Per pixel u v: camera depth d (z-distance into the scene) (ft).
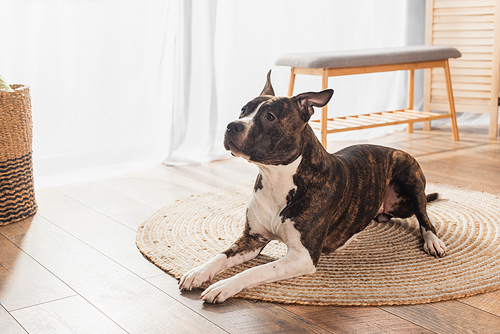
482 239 6.08
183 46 10.16
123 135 10.02
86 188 8.56
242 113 4.95
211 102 10.56
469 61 12.56
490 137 12.30
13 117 6.64
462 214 7.00
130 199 7.95
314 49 12.49
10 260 5.67
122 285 5.05
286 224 5.02
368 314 4.45
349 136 12.57
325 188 5.08
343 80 13.00
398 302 4.60
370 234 6.37
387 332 4.15
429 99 13.32
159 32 10.04
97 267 5.48
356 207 5.61
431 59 11.05
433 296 4.70
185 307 4.60
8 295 4.85
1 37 8.55
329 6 12.49
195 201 7.73
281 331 4.18
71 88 9.30
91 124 9.61
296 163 4.95
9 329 4.25
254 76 11.71
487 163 9.92
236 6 11.21
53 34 8.96
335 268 5.36
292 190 5.00
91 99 9.55
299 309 4.55
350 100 13.24
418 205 6.05
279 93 12.12
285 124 4.76
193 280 4.88
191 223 6.79
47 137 9.18
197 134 10.64
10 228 6.70
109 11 9.53
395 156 6.09
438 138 12.32
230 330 4.21
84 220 6.99
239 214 7.15
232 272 5.23
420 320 4.33
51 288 4.99
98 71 9.55
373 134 12.78
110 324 4.32
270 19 11.68
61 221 6.96
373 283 4.99
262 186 5.19
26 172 7.02
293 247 4.99
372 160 5.87
